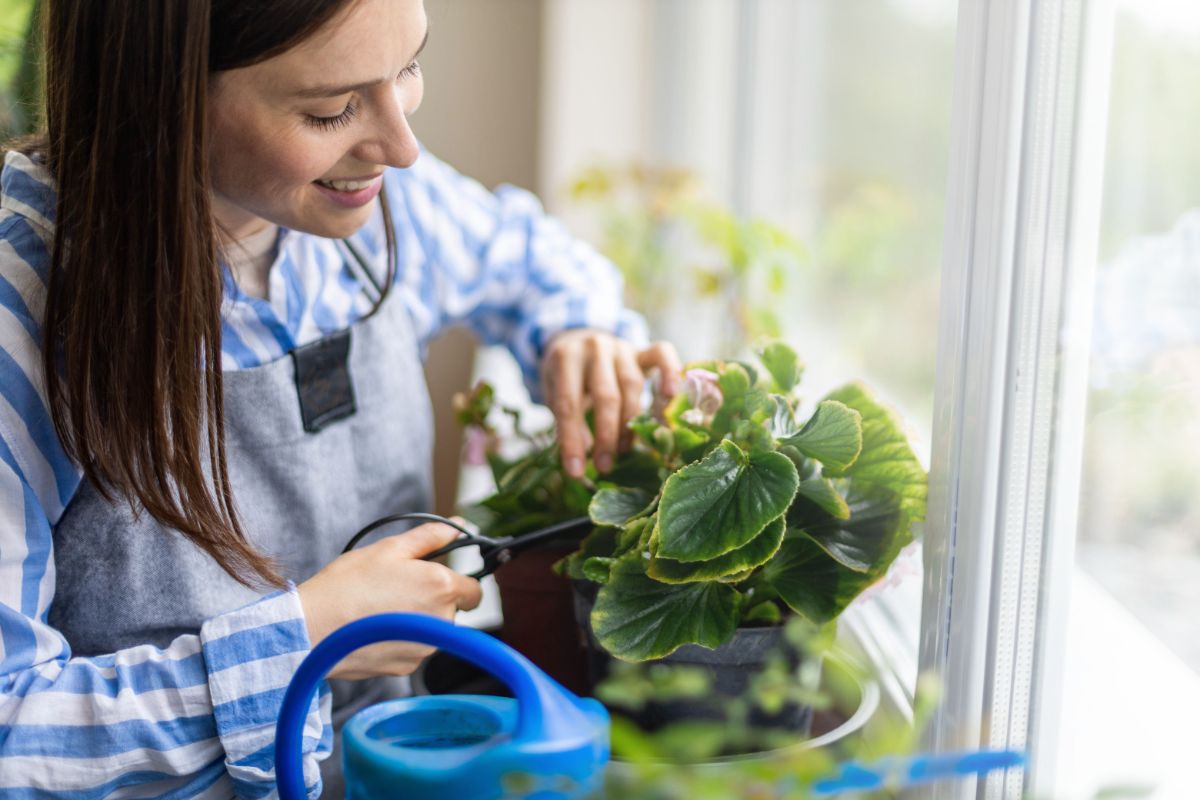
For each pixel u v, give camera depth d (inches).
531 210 44.6
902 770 18.4
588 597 29.5
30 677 26.3
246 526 32.1
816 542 27.3
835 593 27.2
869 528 27.6
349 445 34.8
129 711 25.9
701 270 62.8
